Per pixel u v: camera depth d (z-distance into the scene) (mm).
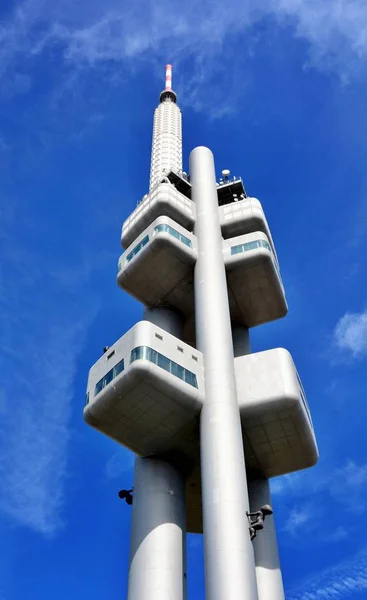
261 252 52000
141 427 44281
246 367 45375
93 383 45031
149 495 44656
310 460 47250
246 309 56156
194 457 47375
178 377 42375
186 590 42219
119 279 54531
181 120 91875
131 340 43250
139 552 41938
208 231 54969
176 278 53906
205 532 37156
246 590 33938
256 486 47719
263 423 43781
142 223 58219
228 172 63844
